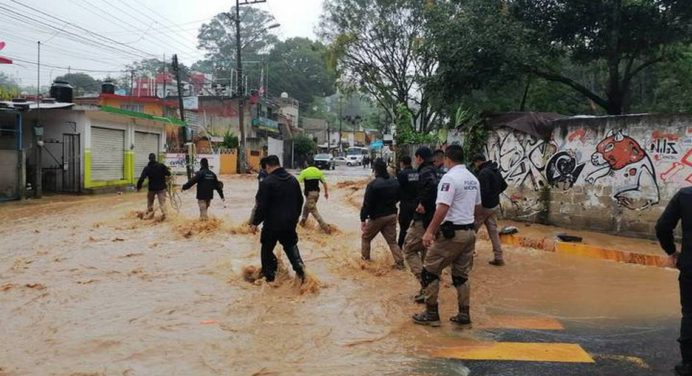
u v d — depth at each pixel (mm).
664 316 6074
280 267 7520
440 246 5512
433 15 20297
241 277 7516
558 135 11992
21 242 10234
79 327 5398
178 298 6469
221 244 10070
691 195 4379
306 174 11609
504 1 17531
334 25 36469
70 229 11859
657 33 18234
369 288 7082
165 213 13398
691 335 4293
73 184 21797
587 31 18953
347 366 4508
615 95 18766
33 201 18484
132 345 4902
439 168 7332
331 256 8992
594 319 5938
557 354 4848
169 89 49562
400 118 22719
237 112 46594
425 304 5941
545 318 5953
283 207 7027
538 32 18328
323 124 76125
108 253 9188
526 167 12727
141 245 9953
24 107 18953
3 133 19688
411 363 4594
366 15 35531
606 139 11086
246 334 5238
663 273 8297
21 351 4758
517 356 4785
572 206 11773
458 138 15234
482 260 9148
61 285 7047
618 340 5250
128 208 16266
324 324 5582
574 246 9773
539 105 25266
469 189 5527
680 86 23531
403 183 8055
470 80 17000
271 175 7055
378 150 54656
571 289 7270
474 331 5473
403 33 35250
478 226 8586
